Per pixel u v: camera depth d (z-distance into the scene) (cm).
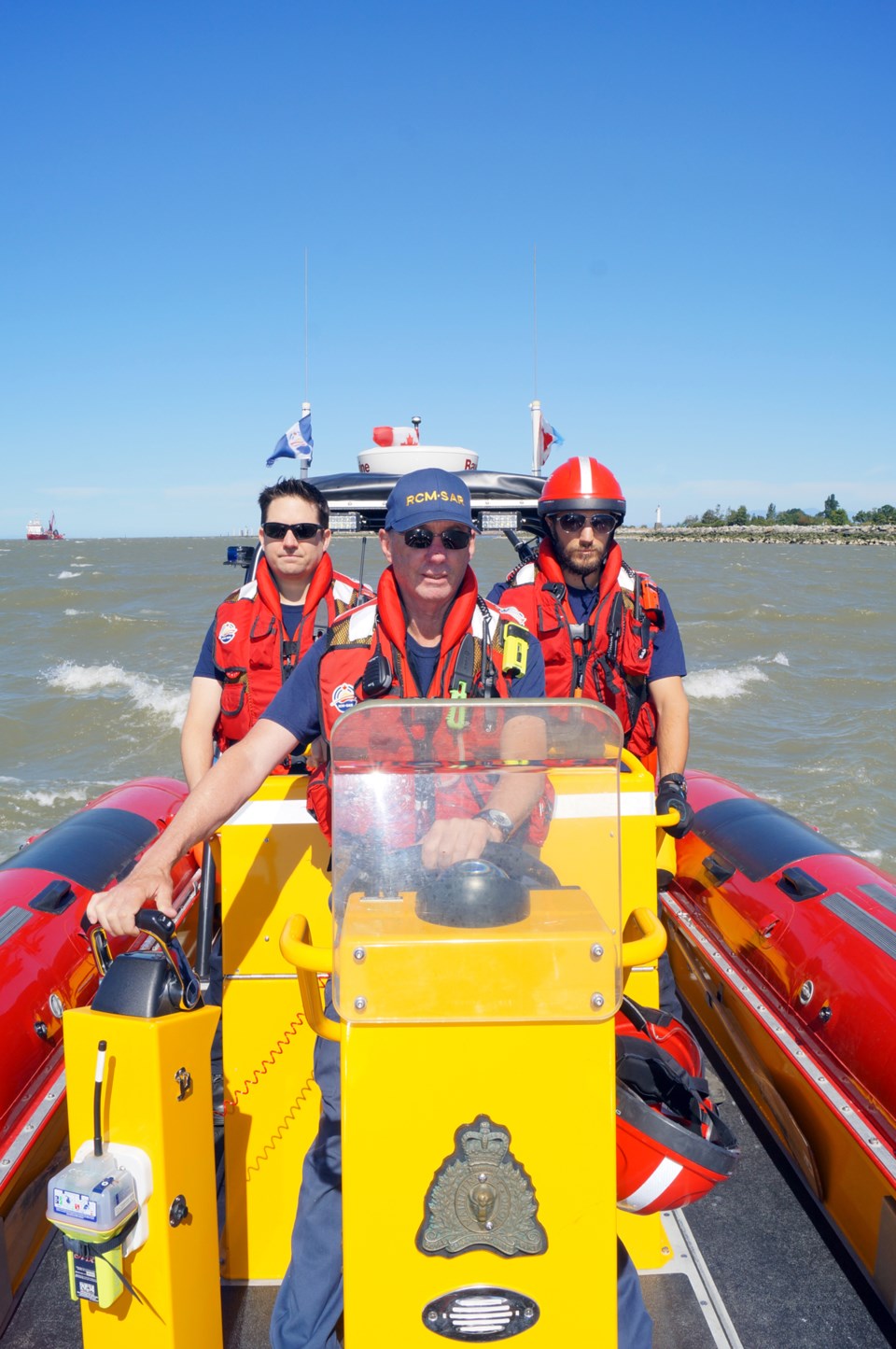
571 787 166
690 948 347
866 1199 228
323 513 306
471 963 146
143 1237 163
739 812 353
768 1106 283
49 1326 219
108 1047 160
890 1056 225
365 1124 148
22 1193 226
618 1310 181
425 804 162
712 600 3238
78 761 1237
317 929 220
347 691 189
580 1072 148
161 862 172
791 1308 224
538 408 419
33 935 269
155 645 2250
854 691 1644
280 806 219
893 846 880
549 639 302
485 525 355
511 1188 149
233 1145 223
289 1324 191
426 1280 150
